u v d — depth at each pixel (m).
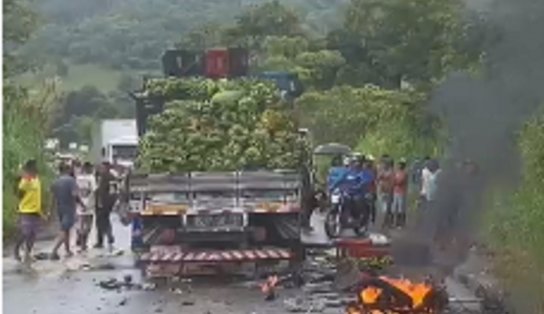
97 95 85.94
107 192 26.41
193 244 20.97
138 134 24.88
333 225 27.58
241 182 20.80
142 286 19.48
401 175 29.19
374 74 56.19
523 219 16.25
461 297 16.12
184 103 22.39
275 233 21.11
